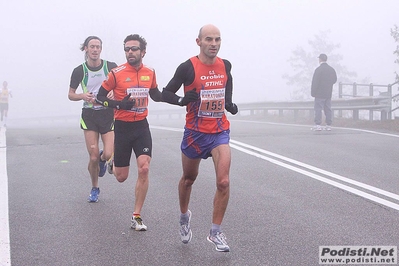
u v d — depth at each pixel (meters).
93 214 10.03
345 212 9.82
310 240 8.41
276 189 11.66
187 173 8.41
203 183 12.35
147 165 9.40
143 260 7.75
